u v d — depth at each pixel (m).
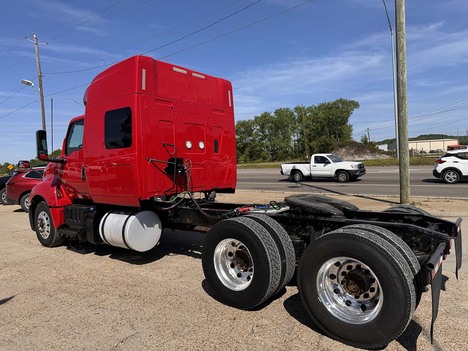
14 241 8.25
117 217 5.80
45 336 3.66
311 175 23.23
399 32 10.49
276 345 3.37
